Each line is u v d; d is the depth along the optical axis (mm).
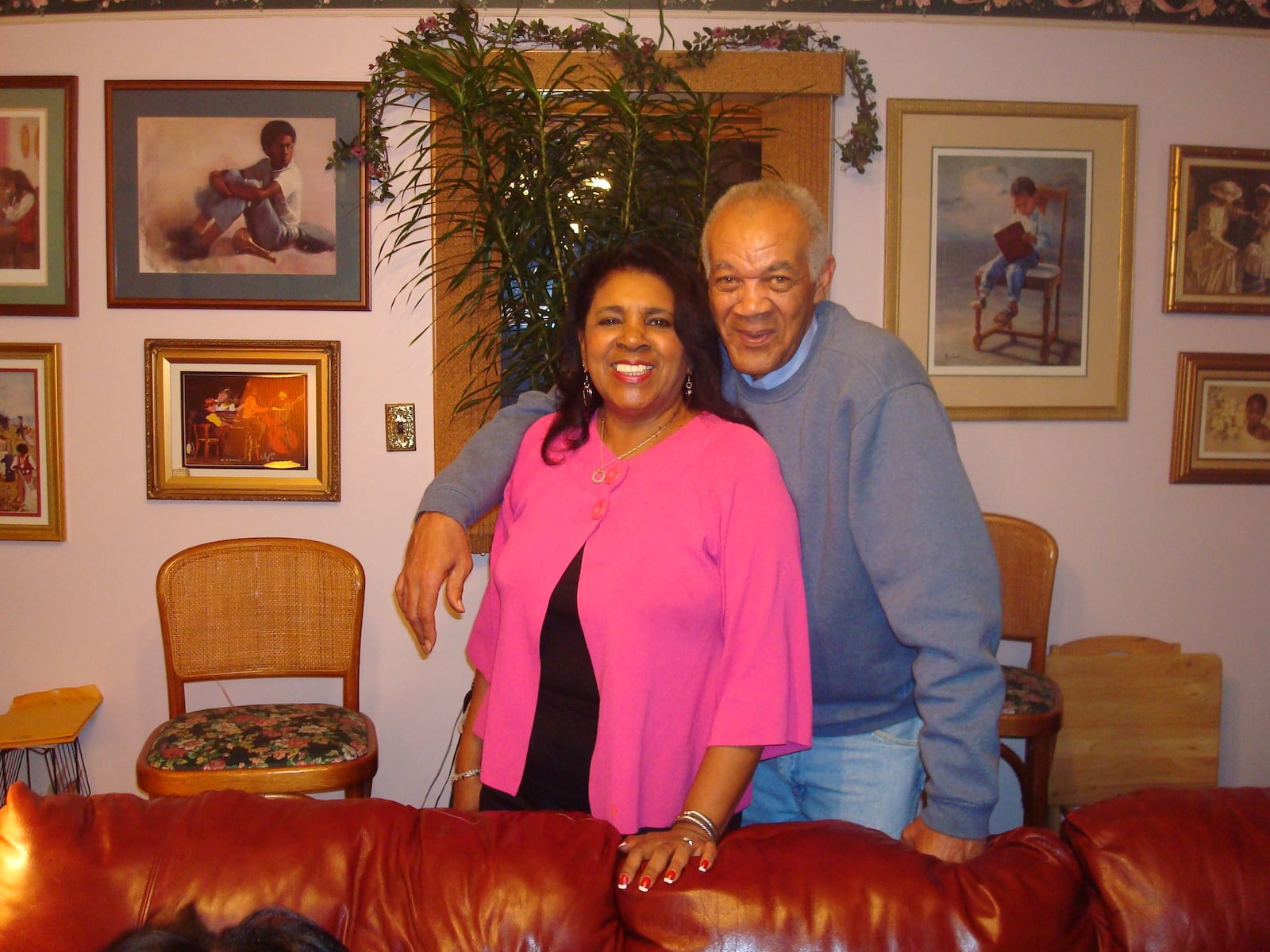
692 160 2402
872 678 1402
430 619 1303
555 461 1398
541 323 2311
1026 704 2338
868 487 1250
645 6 2609
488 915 990
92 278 2650
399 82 2445
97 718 2729
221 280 2639
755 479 1235
